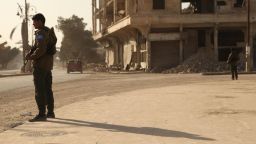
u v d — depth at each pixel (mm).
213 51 57469
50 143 6672
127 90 20031
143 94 16766
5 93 20422
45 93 9820
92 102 13758
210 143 6457
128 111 11008
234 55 27922
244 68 50438
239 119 9234
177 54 57406
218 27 56062
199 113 10359
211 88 19609
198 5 61625
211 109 11172
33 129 8219
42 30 9703
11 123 9625
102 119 9523
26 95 18891
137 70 59531
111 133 7551
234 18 54250
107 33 71812
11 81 36125
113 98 15219
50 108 10070
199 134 7305
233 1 58156
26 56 9805
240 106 11844
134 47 63281
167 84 24516
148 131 7711
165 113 10461
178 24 55469
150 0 57094
